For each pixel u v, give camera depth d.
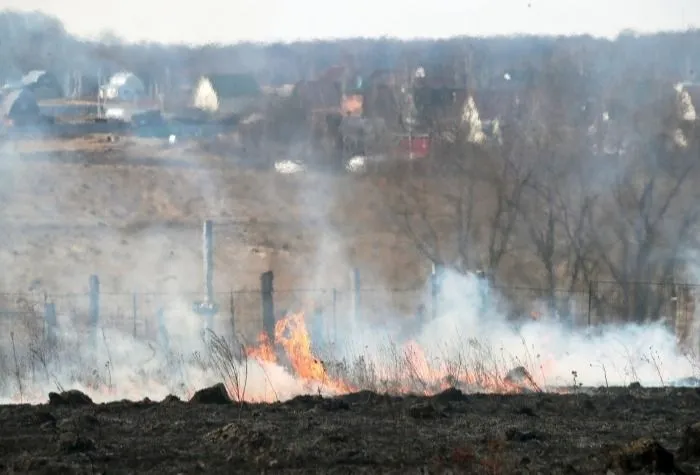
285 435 23.08
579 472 19.47
